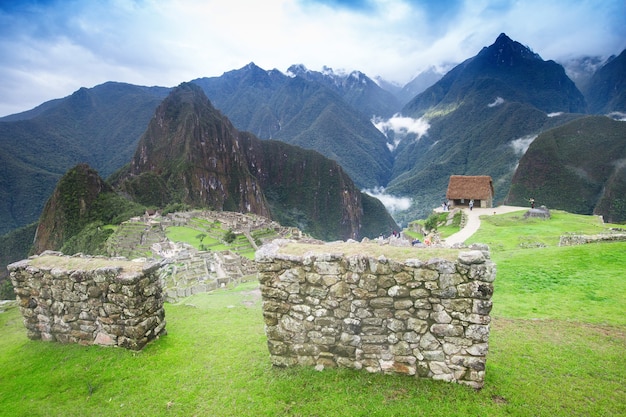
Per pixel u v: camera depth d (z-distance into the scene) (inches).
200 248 3422.7
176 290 978.1
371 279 319.3
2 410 340.5
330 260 329.4
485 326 294.8
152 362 393.7
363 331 327.6
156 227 4889.3
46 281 446.9
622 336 407.2
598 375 329.1
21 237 7278.5
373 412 288.5
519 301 550.9
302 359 351.9
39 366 405.1
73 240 5570.9
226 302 691.4
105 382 366.9
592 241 853.8
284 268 345.4
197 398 331.0
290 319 350.3
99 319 426.6
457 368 305.7
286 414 298.0
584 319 462.6
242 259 2080.5
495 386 311.0
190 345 434.3
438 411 282.7
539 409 283.0
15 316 715.4
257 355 397.4
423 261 305.9
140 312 417.7
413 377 318.3
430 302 307.1
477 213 1888.5
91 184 7003.0
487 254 322.7
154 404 328.2
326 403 303.1
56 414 328.8
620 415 274.8
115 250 3892.7
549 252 748.6
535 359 361.1
